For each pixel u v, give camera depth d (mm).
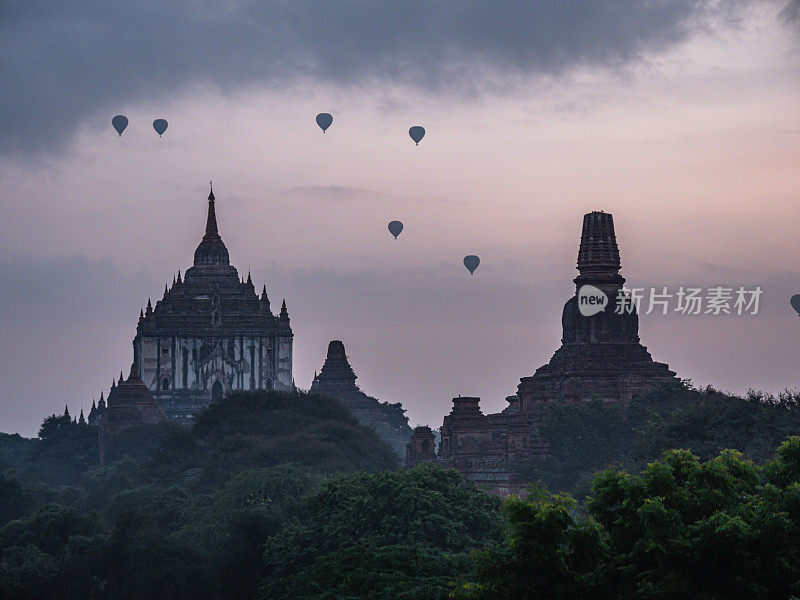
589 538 68750
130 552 125625
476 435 188250
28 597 124062
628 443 167500
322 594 83750
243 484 141500
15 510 181750
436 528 98438
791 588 65000
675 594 64750
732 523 64625
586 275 196875
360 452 183750
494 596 68562
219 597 118688
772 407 133375
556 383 194625
